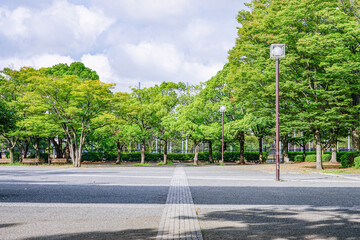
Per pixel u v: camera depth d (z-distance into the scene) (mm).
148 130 34250
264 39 21234
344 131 25375
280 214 6609
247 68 23062
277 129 14039
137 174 17391
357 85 18859
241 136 33156
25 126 27547
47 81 23984
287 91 20391
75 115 27156
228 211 6918
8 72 29812
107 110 27406
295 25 20641
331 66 19234
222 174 17484
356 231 5305
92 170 21500
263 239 4824
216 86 33719
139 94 33625
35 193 9594
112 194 9406
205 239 4820
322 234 5113
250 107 24234
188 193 9617
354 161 21062
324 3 18594
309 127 20938
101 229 5387
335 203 7902
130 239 4797
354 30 17047
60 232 5184
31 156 36906
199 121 31859
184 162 41469
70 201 8172
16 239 4785
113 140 34562
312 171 19078
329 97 19516
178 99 35719
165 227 5488
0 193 9586
